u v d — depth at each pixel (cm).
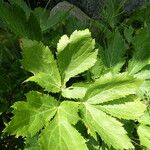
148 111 26
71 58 22
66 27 34
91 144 24
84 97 21
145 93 28
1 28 33
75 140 20
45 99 21
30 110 20
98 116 21
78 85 22
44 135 20
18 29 26
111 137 20
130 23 41
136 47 30
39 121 20
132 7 44
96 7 44
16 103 19
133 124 26
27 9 33
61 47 21
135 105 21
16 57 30
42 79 21
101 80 21
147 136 26
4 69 28
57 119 21
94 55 21
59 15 33
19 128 19
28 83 29
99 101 21
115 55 29
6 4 26
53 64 21
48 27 33
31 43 22
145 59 28
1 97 27
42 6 45
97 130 21
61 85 22
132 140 26
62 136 20
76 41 21
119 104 21
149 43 28
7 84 28
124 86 21
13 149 26
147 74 28
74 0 45
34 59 21
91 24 38
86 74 28
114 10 39
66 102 21
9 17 26
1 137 26
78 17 41
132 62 29
